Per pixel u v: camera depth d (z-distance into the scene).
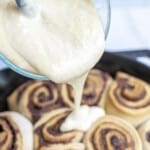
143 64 0.74
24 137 0.68
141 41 0.84
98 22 0.56
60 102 0.73
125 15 0.89
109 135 0.69
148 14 0.90
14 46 0.53
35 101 0.73
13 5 0.55
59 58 0.54
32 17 0.55
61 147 0.67
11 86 0.74
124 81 0.75
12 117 0.70
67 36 0.55
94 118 0.70
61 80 0.54
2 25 0.53
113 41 0.83
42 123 0.70
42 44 0.54
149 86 0.74
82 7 0.56
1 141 0.67
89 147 0.68
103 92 0.74
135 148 0.68
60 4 0.56
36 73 0.55
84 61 0.55
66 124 0.69
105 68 0.76
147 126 0.71
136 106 0.72
